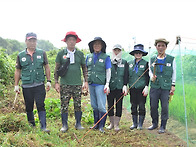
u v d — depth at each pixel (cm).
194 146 376
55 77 437
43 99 407
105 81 449
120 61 466
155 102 445
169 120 503
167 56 435
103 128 465
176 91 507
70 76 425
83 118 514
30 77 393
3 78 731
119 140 402
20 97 654
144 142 394
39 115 409
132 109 480
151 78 437
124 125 499
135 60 476
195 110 430
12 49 4947
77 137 403
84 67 450
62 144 362
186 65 482
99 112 454
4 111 489
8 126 368
